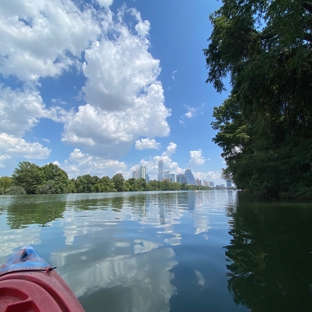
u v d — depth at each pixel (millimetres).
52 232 6172
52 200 24094
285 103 11438
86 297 2641
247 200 16891
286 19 7871
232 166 24359
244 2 9695
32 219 8781
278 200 15422
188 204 15953
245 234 5555
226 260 3781
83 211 11742
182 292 2738
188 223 7410
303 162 15992
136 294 2697
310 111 11445
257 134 17984
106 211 11648
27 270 2480
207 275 3207
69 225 7293
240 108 11742
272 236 5266
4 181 56562
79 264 3688
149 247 4613
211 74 13844
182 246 4641
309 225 6430
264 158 18859
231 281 3006
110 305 2469
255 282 2959
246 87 9758
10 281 2180
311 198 15625
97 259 3918
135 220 8258
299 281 2959
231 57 12008
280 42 8375
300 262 3605
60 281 2355
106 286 2906
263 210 10156
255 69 9281
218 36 12000
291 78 9688
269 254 4016
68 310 1859
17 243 5039
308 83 10039
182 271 3361
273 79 9602
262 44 10898
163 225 7098
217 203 15859
